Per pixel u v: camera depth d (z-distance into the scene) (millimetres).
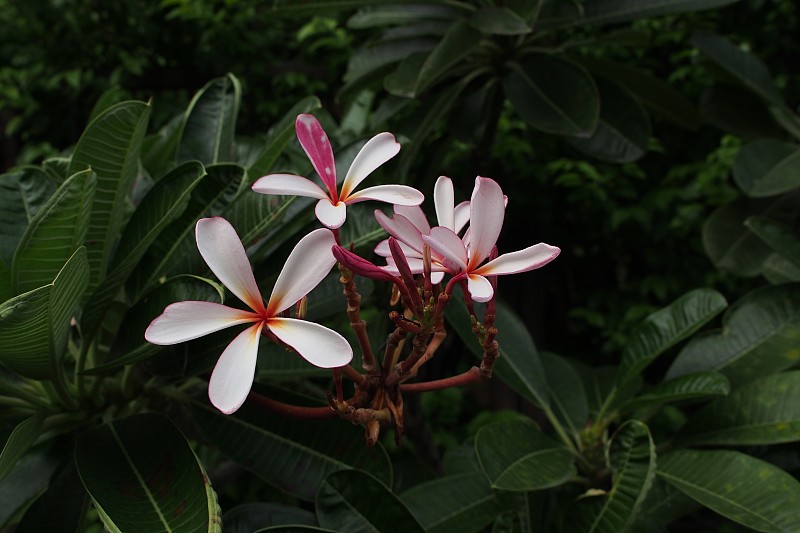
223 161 712
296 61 1941
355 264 448
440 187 492
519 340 816
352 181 480
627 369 757
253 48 1884
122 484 532
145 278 616
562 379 876
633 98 979
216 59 1902
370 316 1426
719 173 1579
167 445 552
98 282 589
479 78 1093
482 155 1068
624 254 1851
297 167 858
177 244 611
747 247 1024
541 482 647
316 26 1787
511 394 1747
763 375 738
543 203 1722
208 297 533
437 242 448
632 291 1827
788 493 618
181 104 1990
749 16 1729
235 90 732
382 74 1052
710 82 1651
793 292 759
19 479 622
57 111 2080
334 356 422
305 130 470
